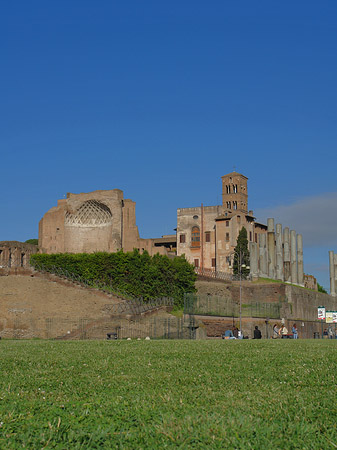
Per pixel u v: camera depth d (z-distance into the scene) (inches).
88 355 960.9
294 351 1013.8
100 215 4626.0
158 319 2417.6
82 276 3171.8
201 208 5000.0
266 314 3211.1
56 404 524.1
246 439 407.8
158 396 557.0
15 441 410.9
